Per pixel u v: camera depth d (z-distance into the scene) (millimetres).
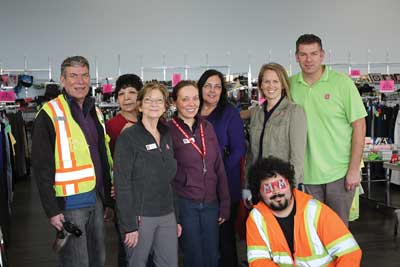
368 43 9680
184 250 2730
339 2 9609
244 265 3557
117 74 9453
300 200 2121
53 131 2273
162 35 9508
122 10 9430
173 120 2736
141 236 2406
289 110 2723
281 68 2789
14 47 9289
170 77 9570
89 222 2428
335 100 2736
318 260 2125
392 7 9656
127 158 2367
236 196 2979
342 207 2812
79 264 2348
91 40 9414
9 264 3826
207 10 9562
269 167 2115
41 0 9289
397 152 5281
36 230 4863
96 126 2492
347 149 2785
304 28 9648
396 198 5988
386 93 7172
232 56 9641
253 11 9625
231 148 2965
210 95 2951
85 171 2330
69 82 2344
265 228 2156
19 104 7809
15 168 7012
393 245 4082
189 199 2686
